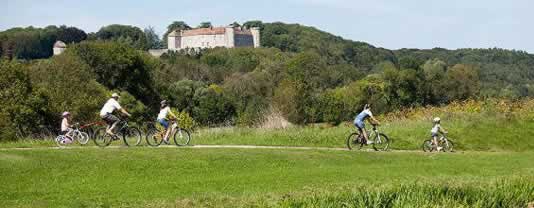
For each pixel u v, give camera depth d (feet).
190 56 526.57
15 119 196.24
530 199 38.34
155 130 92.22
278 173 68.64
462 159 86.63
